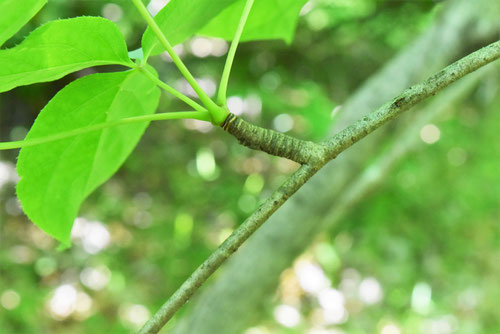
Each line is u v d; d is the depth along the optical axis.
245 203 1.85
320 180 0.67
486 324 1.57
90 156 0.33
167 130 1.96
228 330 0.68
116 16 1.07
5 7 0.27
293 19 0.37
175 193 1.86
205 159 1.92
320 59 1.81
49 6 1.03
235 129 0.29
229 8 0.35
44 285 1.50
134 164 1.88
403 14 1.50
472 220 1.81
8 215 1.66
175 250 1.70
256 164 1.96
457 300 1.65
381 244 1.77
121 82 0.31
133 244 1.69
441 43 0.62
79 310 1.45
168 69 1.76
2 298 1.39
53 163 0.33
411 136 0.88
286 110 1.83
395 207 1.81
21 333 1.33
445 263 1.73
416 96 0.28
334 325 1.58
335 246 1.78
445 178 1.87
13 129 1.74
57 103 0.31
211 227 1.79
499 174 1.86
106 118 0.33
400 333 1.56
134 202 1.81
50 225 0.34
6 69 0.28
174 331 0.70
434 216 1.82
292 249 0.68
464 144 1.89
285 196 0.28
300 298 1.67
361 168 0.67
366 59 1.79
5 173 1.72
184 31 0.33
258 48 1.80
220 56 1.81
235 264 0.69
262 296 0.68
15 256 1.54
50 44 0.28
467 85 0.88
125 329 1.42
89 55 0.29
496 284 1.64
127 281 1.57
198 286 0.27
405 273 1.71
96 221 1.72
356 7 1.61
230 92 1.83
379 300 1.66
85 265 1.58
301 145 0.28
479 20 0.61
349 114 0.66
